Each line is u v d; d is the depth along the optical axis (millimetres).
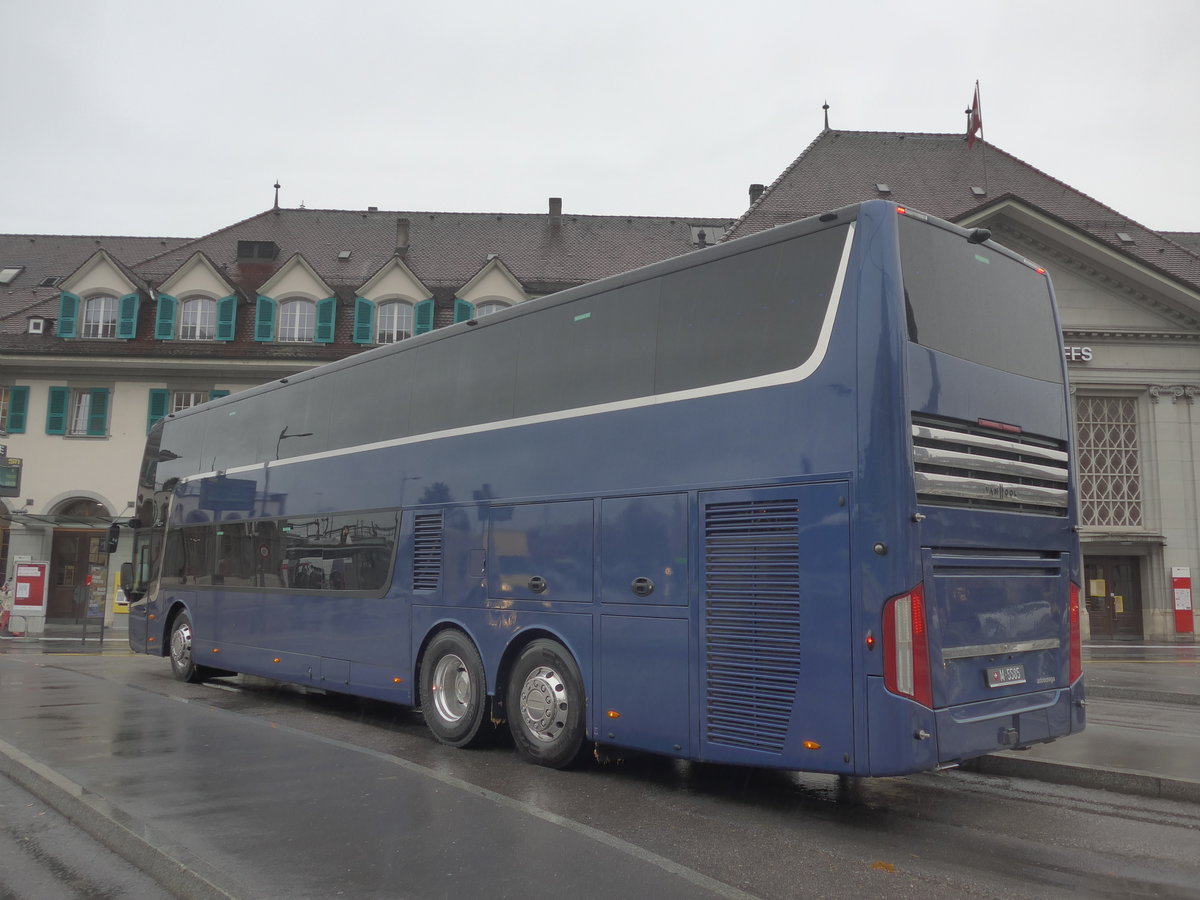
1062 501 7602
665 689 7301
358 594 10977
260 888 5023
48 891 5281
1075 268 32219
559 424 8539
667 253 39969
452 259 39219
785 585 6547
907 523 6102
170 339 35281
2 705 12094
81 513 34688
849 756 6105
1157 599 31109
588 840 5938
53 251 42250
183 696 13828
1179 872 5566
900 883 5305
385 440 10875
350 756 8625
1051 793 7617
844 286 6539
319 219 42156
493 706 9016
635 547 7660
